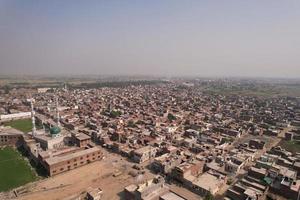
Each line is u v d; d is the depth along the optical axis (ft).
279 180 342.03
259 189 313.73
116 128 627.87
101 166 418.10
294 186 320.29
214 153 458.09
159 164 396.98
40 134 554.87
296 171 380.78
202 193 323.57
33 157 446.19
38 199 310.24
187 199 306.14
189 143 517.55
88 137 522.47
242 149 488.44
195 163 384.47
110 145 514.27
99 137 557.74
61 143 519.19
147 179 364.17
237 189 315.58
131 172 393.70
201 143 533.96
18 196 316.60
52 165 375.86
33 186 343.67
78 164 412.98
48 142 492.95
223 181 347.77
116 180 366.02
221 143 545.44
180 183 353.92
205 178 349.41
